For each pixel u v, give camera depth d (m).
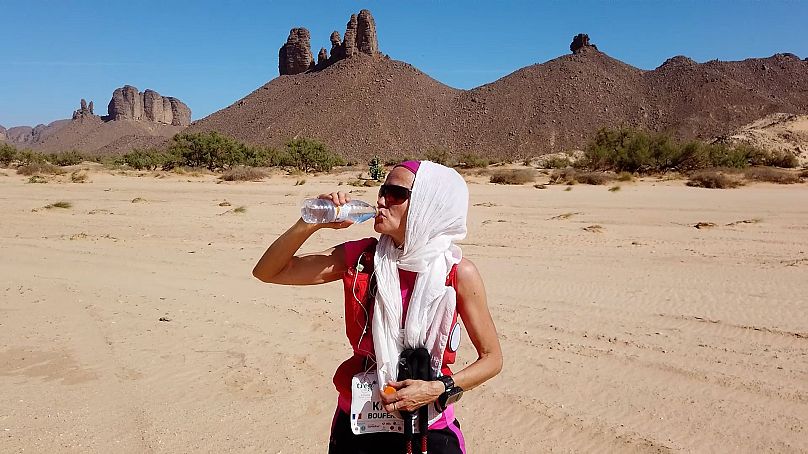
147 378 6.50
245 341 7.62
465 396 6.05
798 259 13.36
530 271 12.02
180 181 49.06
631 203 27.88
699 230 18.62
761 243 15.90
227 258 13.45
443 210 2.93
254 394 6.11
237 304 9.33
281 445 5.12
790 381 6.30
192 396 6.06
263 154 87.50
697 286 10.61
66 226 19.28
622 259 13.42
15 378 6.48
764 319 8.52
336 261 3.15
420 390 2.89
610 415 5.59
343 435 3.11
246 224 20.05
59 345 7.47
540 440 5.18
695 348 7.31
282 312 8.87
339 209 2.89
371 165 54.19
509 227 19.11
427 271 2.95
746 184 41.56
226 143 77.38
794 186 40.53
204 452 4.99
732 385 6.21
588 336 7.79
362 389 3.02
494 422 5.51
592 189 37.62
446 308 2.95
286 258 3.05
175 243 15.73
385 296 2.97
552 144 197.25
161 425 5.43
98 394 6.09
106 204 27.08
